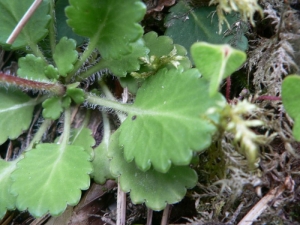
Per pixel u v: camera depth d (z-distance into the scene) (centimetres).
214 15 9
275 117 9
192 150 7
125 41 8
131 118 8
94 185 10
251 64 9
